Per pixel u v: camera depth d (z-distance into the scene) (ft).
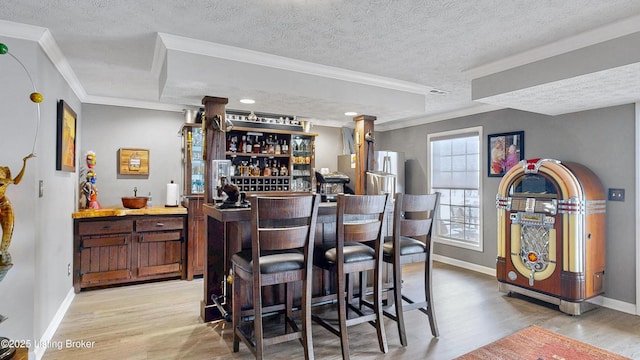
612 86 9.50
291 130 18.17
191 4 7.11
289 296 9.36
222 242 10.66
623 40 7.90
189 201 14.82
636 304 11.18
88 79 12.35
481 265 16.26
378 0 6.94
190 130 16.05
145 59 10.36
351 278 10.65
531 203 12.06
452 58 10.23
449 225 18.22
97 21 7.86
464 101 15.38
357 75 11.69
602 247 11.71
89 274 13.23
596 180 11.90
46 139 9.00
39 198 8.39
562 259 11.24
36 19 7.72
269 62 10.23
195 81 9.23
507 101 11.30
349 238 8.27
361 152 14.43
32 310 8.01
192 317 10.75
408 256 9.21
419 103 13.34
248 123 17.13
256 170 17.74
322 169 19.52
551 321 10.59
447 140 18.25
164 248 14.53
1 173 6.48
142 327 10.00
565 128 13.20
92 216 13.10
